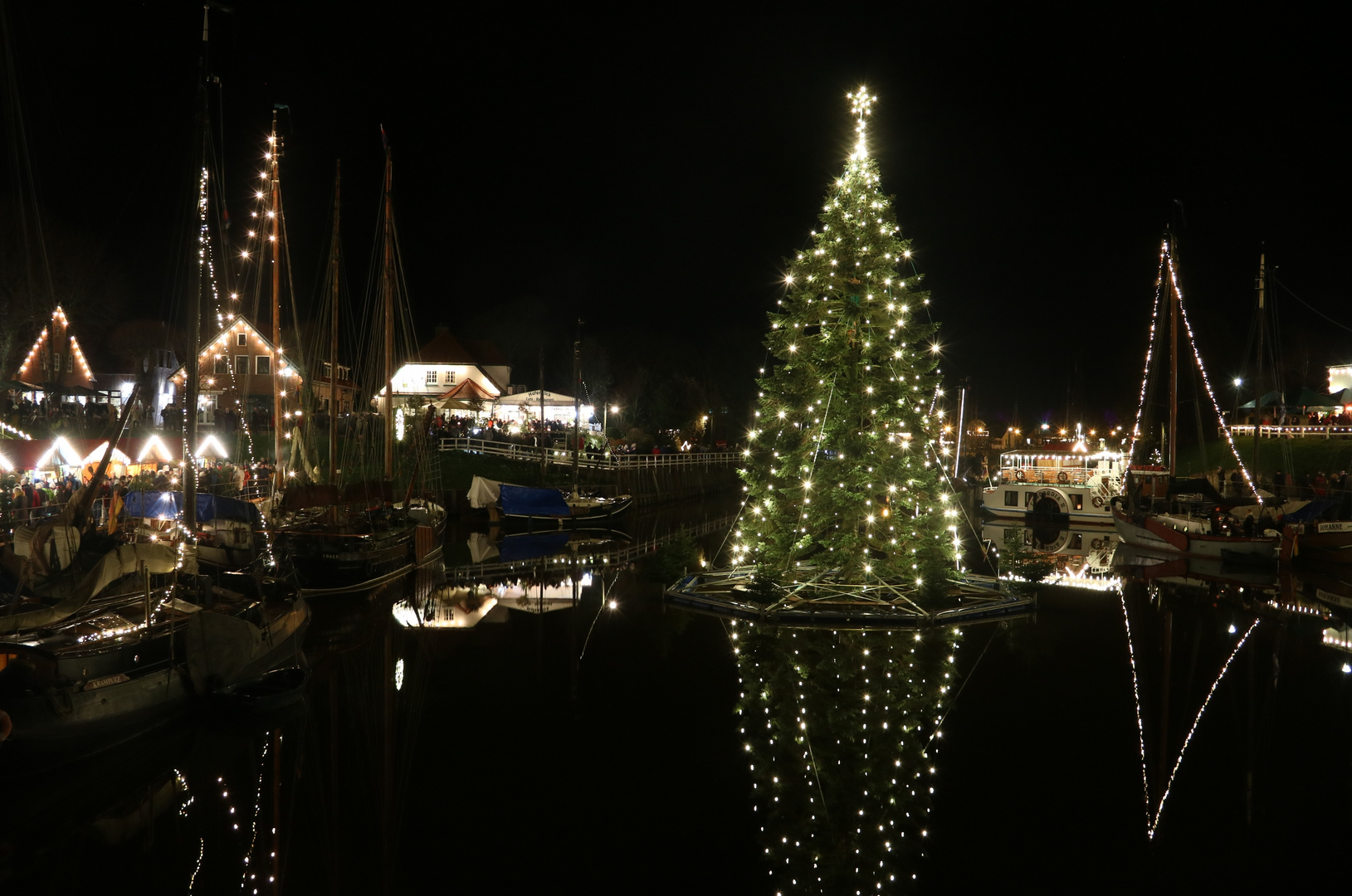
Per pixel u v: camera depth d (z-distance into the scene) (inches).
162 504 832.3
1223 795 422.3
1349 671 639.8
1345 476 1567.4
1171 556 1307.8
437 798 419.5
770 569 812.0
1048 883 339.6
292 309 1171.9
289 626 617.3
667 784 431.8
